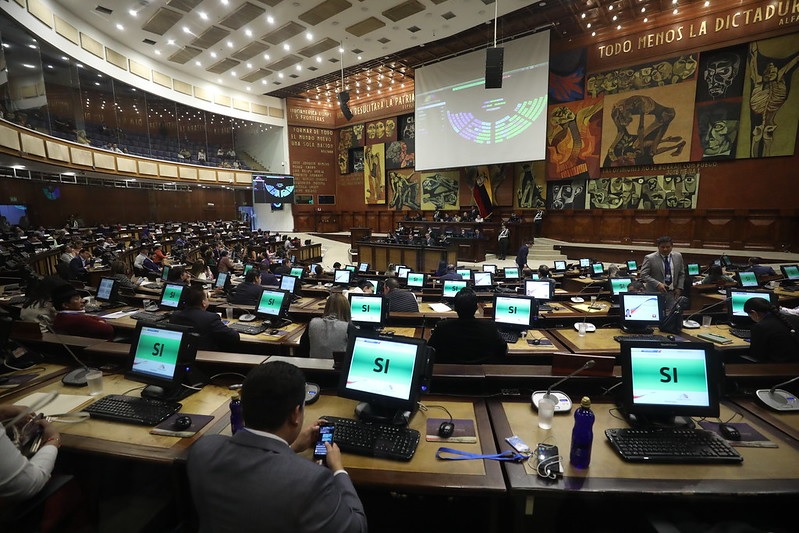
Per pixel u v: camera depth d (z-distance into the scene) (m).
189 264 10.26
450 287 6.11
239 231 18.00
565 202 14.34
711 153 11.55
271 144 21.70
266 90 19.59
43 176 13.00
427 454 1.80
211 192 21.75
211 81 18.22
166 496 2.12
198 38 13.51
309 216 21.67
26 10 9.73
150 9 11.59
